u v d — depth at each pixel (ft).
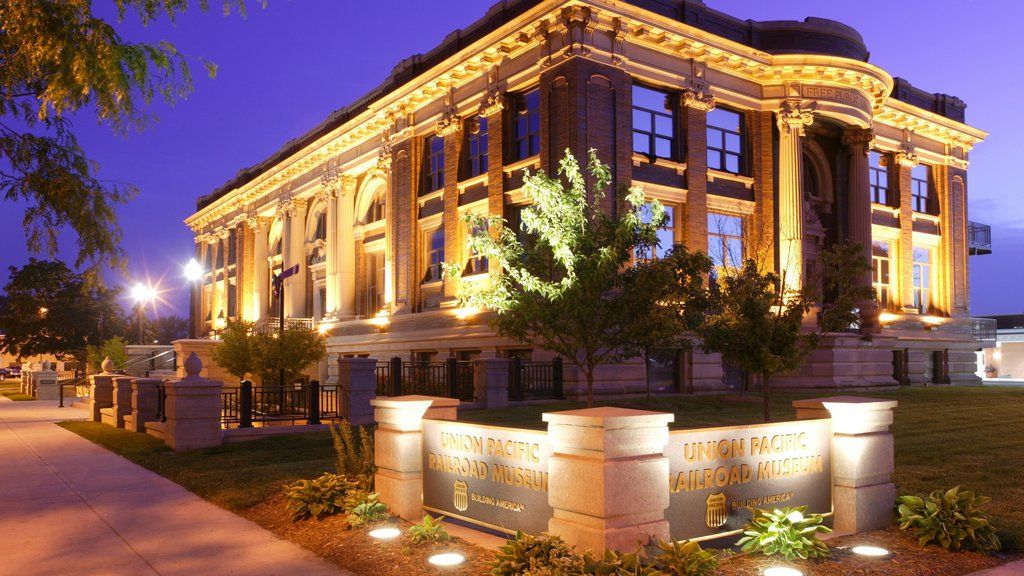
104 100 38.29
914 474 35.73
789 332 47.09
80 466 45.42
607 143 81.35
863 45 105.09
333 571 23.56
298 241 143.43
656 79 87.45
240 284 167.22
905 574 21.85
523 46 87.92
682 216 89.20
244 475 39.34
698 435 23.25
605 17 82.94
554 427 21.67
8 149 39.42
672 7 90.43
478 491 26.25
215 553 25.72
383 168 113.91
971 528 23.93
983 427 54.49
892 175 118.52
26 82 40.52
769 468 24.79
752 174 96.99
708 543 24.64
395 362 75.97
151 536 28.09
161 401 61.82
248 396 56.95
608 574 18.93
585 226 47.60
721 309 48.55
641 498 20.67
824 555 22.98
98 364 136.26
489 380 70.23
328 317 127.65
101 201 41.04
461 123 98.99
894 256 117.80
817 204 105.70
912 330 117.19
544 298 46.73
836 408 26.40
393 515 28.63
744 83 96.63
